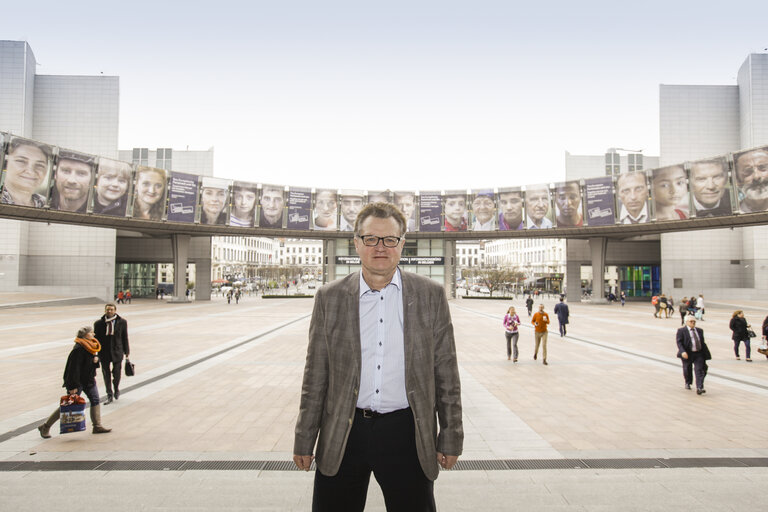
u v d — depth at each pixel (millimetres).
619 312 30766
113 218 31672
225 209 37438
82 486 4066
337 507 2088
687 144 41844
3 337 15453
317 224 41094
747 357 11484
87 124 41438
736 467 4594
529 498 3873
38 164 27766
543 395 7727
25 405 6930
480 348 13586
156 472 4398
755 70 39719
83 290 37562
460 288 89500
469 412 6668
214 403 7082
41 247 40500
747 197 28547
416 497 2057
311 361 2225
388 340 2129
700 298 23500
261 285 78062
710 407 6949
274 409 6742
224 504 3729
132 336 15898
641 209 34219
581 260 47000
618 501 3816
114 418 6258
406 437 2086
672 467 4590
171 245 46375
